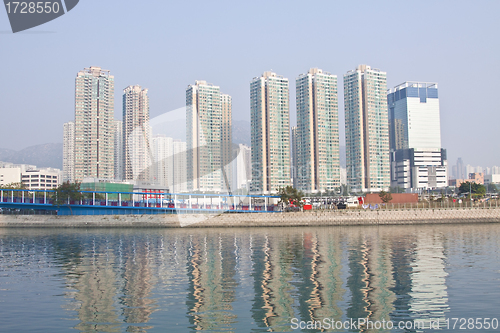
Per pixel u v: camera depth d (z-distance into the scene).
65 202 104.94
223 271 36.44
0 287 30.14
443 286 29.66
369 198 141.25
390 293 27.69
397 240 64.19
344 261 41.94
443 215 108.94
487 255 45.47
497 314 22.89
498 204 119.81
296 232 84.81
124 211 102.69
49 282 31.94
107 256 47.22
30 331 20.53
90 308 24.42
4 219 104.19
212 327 21.05
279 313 23.36
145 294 27.70
